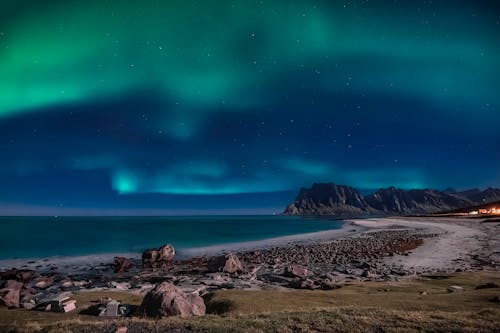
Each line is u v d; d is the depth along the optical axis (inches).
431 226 4840.1
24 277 1547.7
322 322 538.9
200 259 2150.6
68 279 1462.8
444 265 1632.6
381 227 5231.3
